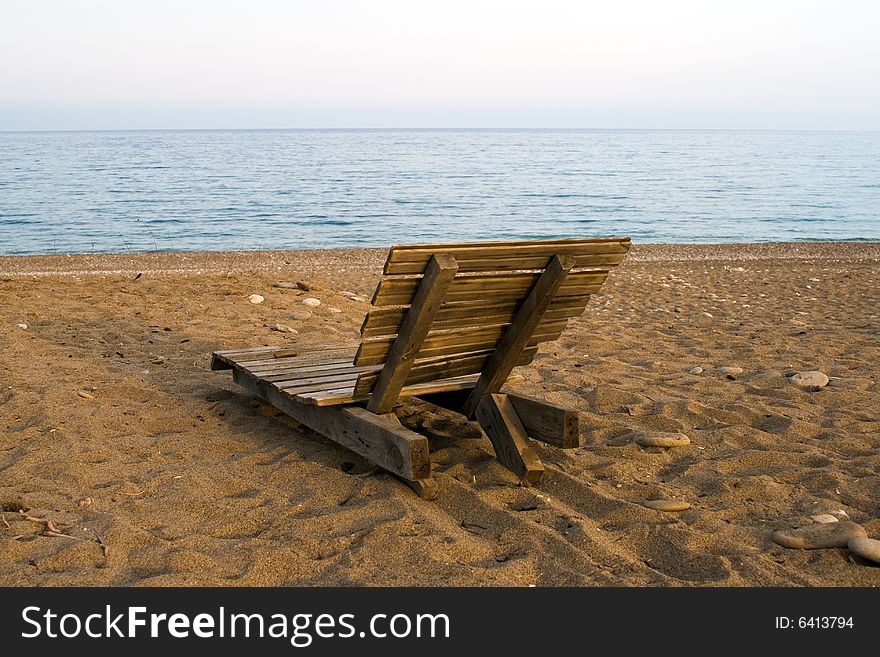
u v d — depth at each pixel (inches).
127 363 271.4
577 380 269.9
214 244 1115.3
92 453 186.5
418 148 5516.7
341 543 147.7
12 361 260.7
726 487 177.2
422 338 163.5
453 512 164.2
